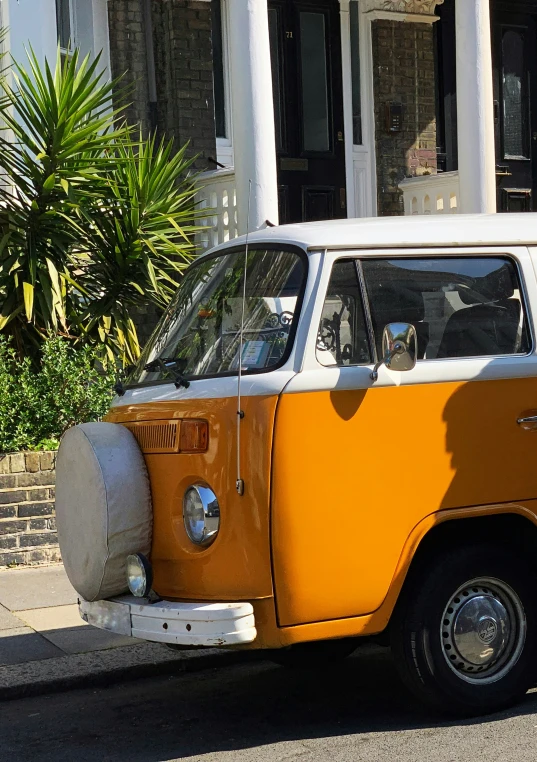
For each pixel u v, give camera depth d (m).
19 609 7.20
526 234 5.48
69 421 8.66
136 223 9.46
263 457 4.78
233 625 4.69
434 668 5.09
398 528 4.98
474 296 5.32
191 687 6.02
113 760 4.94
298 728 5.27
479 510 5.14
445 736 5.01
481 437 5.17
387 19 13.96
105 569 4.99
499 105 14.91
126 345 9.48
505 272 5.41
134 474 5.05
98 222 9.55
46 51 10.70
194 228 9.84
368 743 4.98
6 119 9.35
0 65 10.67
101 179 9.28
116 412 5.54
